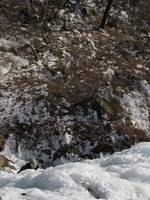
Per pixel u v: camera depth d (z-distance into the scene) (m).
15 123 23.67
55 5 35.53
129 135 24.73
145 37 36.84
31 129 23.56
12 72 26.98
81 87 27.25
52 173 8.79
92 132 24.27
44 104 24.91
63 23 34.34
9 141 22.61
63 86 26.89
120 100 27.27
